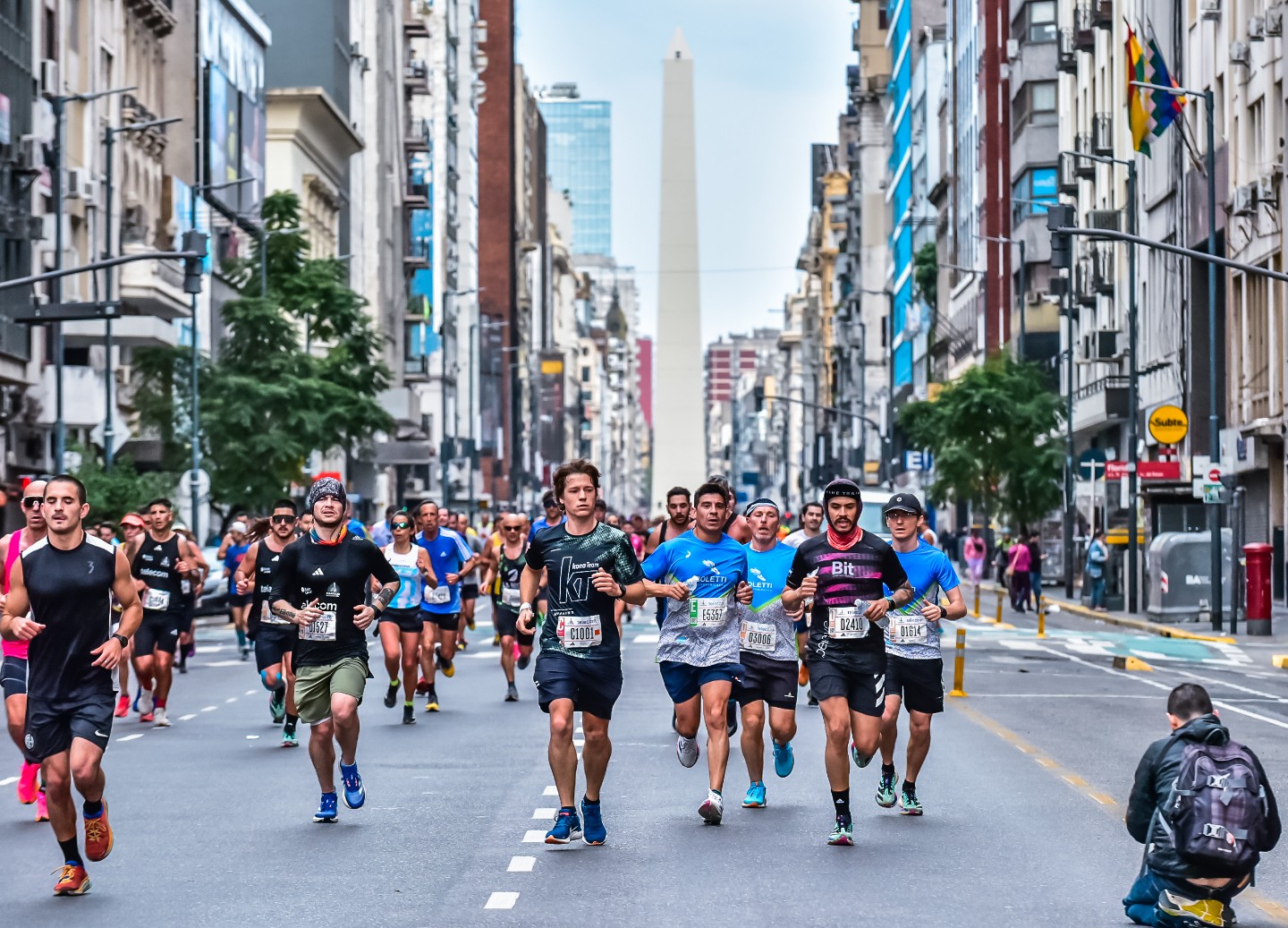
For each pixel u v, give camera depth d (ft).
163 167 301.22
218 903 48.93
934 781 71.61
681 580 60.85
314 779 73.77
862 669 57.88
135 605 51.75
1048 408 295.48
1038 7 375.25
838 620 57.82
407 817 63.46
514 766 77.10
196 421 234.58
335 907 48.14
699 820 62.08
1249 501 241.96
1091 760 78.54
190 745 86.53
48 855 57.41
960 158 470.39
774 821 61.87
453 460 501.97
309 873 53.16
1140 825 42.88
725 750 60.85
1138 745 83.97
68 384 243.81
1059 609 238.89
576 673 56.49
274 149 384.88
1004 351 301.22
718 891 49.55
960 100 468.75
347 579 61.67
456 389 591.37
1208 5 245.65
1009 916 46.14
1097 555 224.74
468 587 150.61
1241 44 232.94
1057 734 89.04
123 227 272.51
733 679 64.18
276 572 62.08
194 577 98.07
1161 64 234.58
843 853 55.57
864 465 573.74
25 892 50.93
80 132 258.16
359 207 469.16
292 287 269.64
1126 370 302.66
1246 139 236.22
